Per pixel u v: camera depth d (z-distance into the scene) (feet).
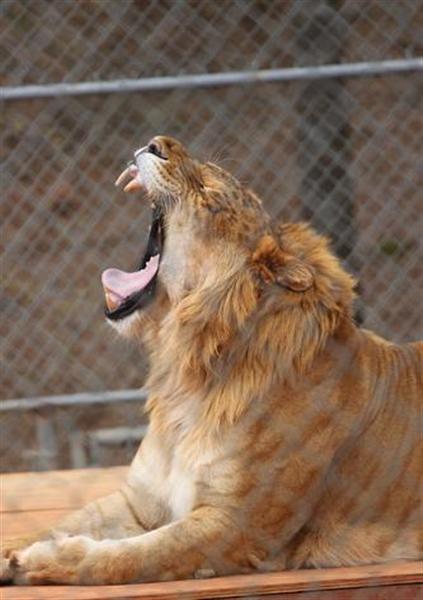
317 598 23.36
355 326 26.58
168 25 46.68
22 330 48.96
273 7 46.32
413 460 26.17
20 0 47.83
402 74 42.09
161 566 24.23
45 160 48.83
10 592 23.15
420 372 26.84
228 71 47.14
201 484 25.26
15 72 47.98
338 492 25.75
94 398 41.14
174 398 26.20
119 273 27.25
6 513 29.96
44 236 49.37
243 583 23.39
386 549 25.89
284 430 25.21
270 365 25.30
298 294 25.41
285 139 48.47
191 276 26.53
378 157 50.03
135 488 26.86
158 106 47.88
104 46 47.09
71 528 26.50
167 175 26.86
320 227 44.47
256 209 26.73
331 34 44.70
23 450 46.19
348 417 25.53
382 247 49.39
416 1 47.88
